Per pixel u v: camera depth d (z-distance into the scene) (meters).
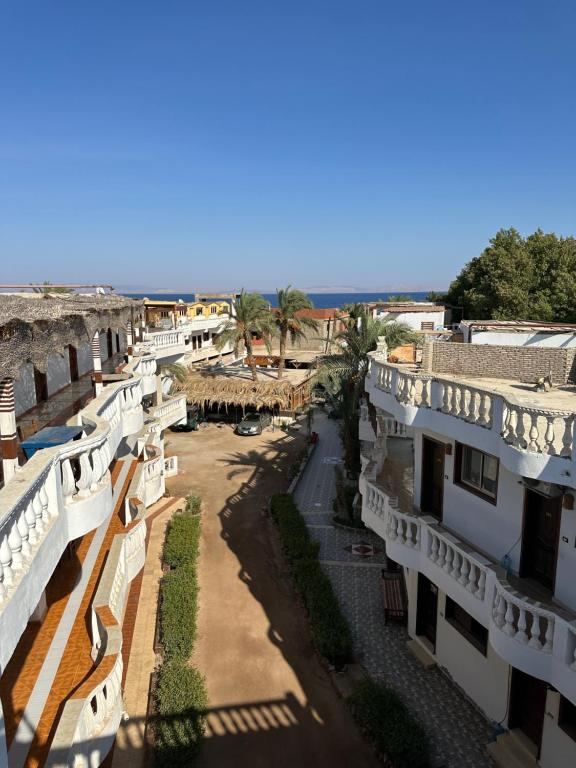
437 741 12.10
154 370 22.34
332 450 36.72
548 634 8.66
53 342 8.41
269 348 45.84
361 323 24.44
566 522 9.55
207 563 20.61
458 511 12.62
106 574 11.19
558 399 11.80
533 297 40.75
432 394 12.01
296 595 18.47
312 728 12.76
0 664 5.41
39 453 7.53
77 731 7.55
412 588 15.38
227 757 11.88
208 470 32.06
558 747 10.19
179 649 14.96
